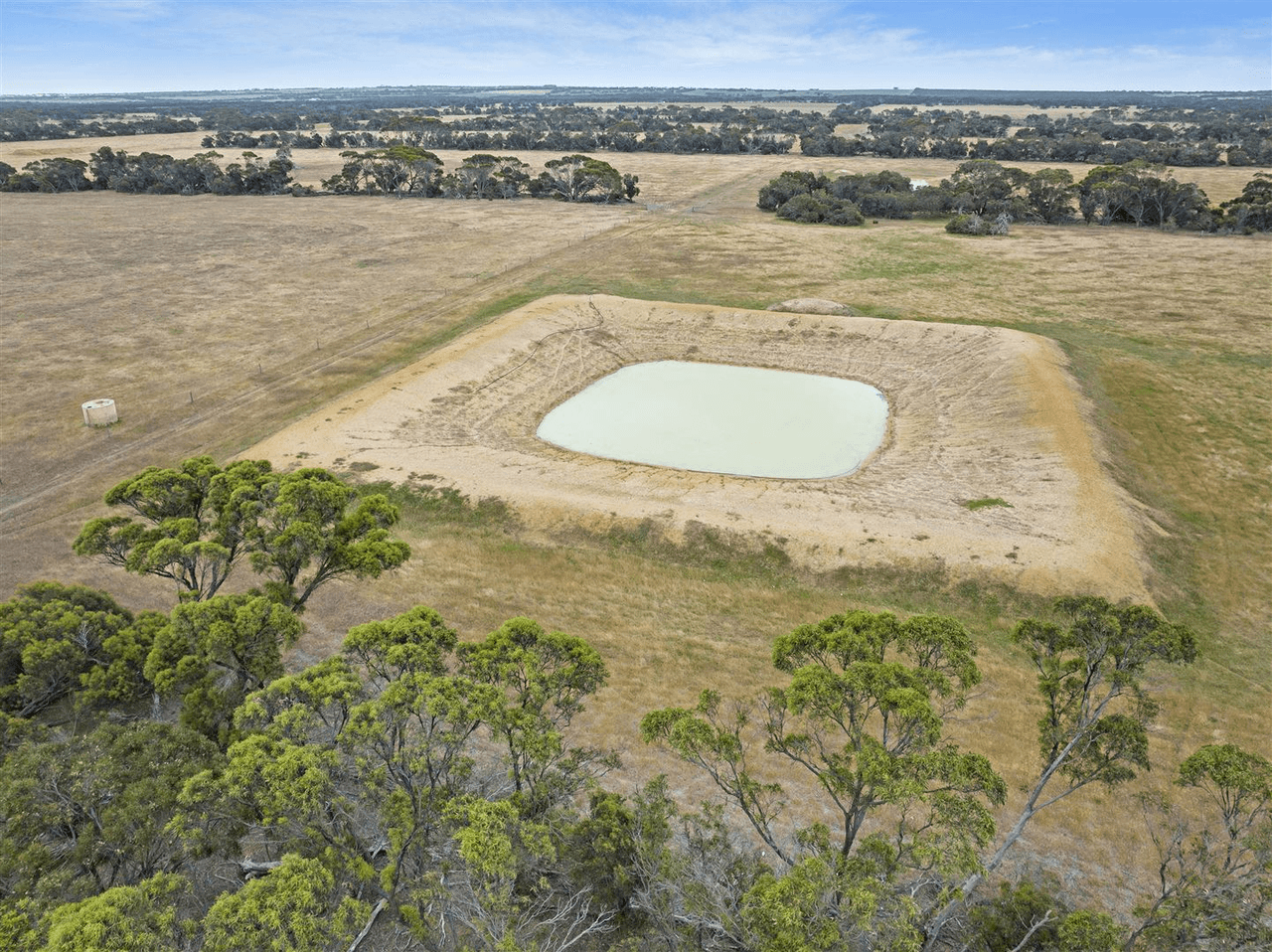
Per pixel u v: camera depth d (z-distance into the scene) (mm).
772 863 20328
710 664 28922
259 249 99438
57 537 36812
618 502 38969
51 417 49594
